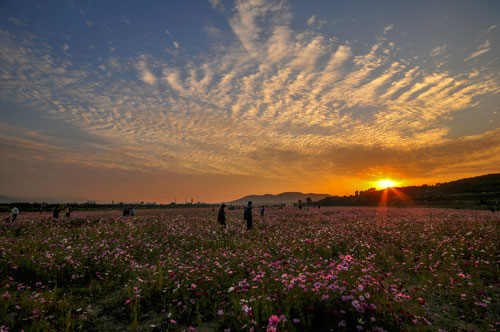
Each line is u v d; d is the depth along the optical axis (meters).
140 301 5.20
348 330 3.82
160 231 14.59
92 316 4.59
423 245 9.98
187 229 14.60
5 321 4.15
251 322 3.86
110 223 19.83
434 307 4.81
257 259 7.68
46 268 6.65
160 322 4.42
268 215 30.16
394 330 3.78
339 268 5.38
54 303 4.80
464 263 7.37
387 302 4.43
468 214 26.41
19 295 5.31
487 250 8.53
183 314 4.66
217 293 5.25
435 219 20.45
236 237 12.29
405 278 6.52
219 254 8.32
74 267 6.76
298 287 4.94
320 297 4.59
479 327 4.09
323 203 115.62
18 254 7.91
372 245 10.06
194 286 5.27
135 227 15.90
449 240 10.17
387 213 32.88
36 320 4.16
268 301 4.52
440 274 6.28
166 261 7.85
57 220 21.44
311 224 18.19
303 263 7.62
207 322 4.39
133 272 6.89
